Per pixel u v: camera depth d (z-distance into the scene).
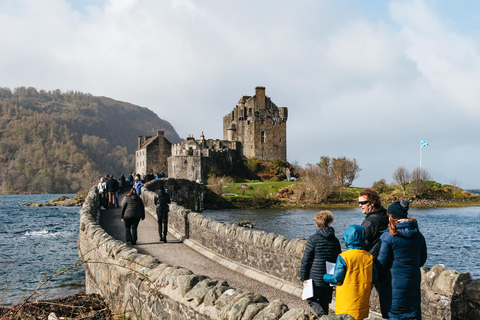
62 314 9.09
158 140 99.62
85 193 80.50
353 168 94.56
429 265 26.70
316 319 4.60
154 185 39.03
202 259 12.51
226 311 5.34
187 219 15.61
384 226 5.85
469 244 34.78
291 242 9.49
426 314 6.33
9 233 33.66
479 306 5.58
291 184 88.25
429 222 51.97
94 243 11.64
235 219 53.22
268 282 9.72
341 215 60.03
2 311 8.80
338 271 5.29
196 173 88.50
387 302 5.31
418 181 88.19
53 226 39.47
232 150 102.19
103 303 9.80
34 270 18.69
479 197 88.12
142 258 8.38
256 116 109.25
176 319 6.49
